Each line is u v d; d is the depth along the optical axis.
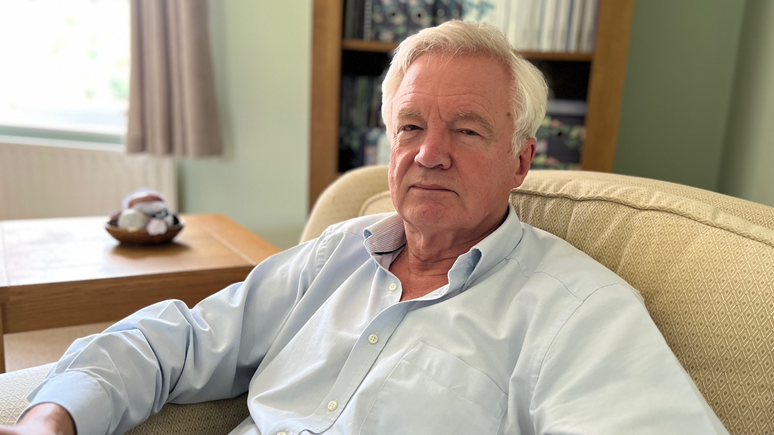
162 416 1.07
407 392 0.92
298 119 2.87
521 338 0.92
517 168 1.08
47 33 3.21
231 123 2.95
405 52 1.07
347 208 1.56
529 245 1.04
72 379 0.94
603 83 2.12
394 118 1.07
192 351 1.09
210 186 3.06
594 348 0.83
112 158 2.98
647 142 2.42
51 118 3.26
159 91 2.78
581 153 2.22
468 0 2.19
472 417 0.88
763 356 0.81
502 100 1.01
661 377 0.77
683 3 2.30
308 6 2.74
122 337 1.03
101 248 1.84
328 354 1.04
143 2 2.72
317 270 1.21
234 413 1.15
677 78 2.35
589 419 0.77
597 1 2.11
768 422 0.80
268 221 3.03
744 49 2.18
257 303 1.21
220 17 2.85
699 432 0.72
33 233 1.96
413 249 1.12
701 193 1.11
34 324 1.53
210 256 1.83
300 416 1.00
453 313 0.97
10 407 0.98
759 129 1.96
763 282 0.84
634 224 1.03
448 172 1.00
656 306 0.93
